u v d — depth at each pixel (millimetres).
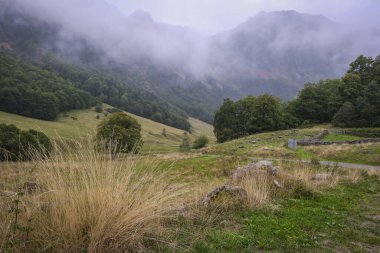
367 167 19625
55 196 3496
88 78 180125
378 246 4469
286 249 4145
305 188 7797
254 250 4027
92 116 100312
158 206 4145
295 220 5469
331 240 4605
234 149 37344
